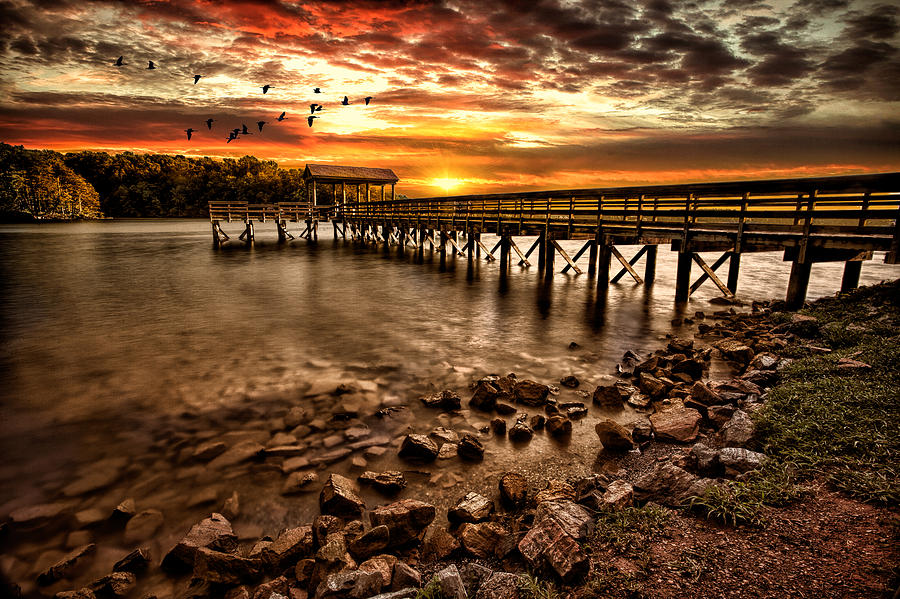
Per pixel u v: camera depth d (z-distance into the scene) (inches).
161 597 128.6
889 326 299.7
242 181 4475.9
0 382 299.6
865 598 87.7
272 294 617.0
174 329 434.3
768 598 91.6
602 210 623.5
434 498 169.8
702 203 498.6
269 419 243.4
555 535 113.1
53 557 147.7
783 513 120.9
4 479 190.4
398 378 303.9
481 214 912.9
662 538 116.0
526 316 491.8
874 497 122.6
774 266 989.8
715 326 412.5
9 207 3223.4
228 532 150.3
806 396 200.8
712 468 158.7
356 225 1648.6
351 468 193.6
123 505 167.6
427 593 100.5
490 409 249.9
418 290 655.8
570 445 205.9
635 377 299.6
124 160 5201.8
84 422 242.4
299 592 122.3
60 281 713.0
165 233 1987.0
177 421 242.5
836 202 398.0
